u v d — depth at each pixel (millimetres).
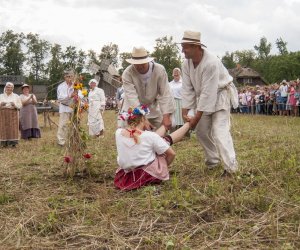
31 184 6461
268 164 6789
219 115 6406
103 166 7527
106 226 4391
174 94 11875
